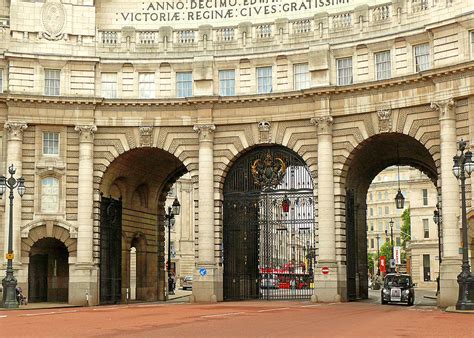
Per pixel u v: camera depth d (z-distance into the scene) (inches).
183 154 2476.6
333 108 2363.4
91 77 2486.5
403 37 2265.0
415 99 2234.3
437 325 1254.9
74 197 2445.9
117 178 2620.6
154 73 2511.1
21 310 1953.7
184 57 2495.1
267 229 2475.4
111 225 2559.1
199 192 2436.0
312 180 2381.9
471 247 2073.1
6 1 2544.3
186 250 5418.3
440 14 2215.8
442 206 2138.3
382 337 995.9
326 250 2305.6
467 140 2123.5
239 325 1234.6
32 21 2490.2
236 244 2486.5
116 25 2603.3
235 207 2491.4
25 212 2402.8
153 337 992.9
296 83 2425.0
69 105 2461.9
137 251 2874.0
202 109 2456.9
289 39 2439.7
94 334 1063.6
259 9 2554.1
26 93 2418.8
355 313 1659.7
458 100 2154.3
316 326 1217.4
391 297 2252.7
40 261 2541.8
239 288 2493.8
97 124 2477.9
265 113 2433.6
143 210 2869.1
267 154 2476.6
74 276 2385.6
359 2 2472.9
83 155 2450.8
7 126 2409.0
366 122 2320.4
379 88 2293.3
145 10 2605.8
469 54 2122.3
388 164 2797.7
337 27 2395.4
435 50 2194.9
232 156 2452.0
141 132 2475.4
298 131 2404.0
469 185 2089.1
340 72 2381.9
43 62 2458.2
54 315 1631.4
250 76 2456.9
